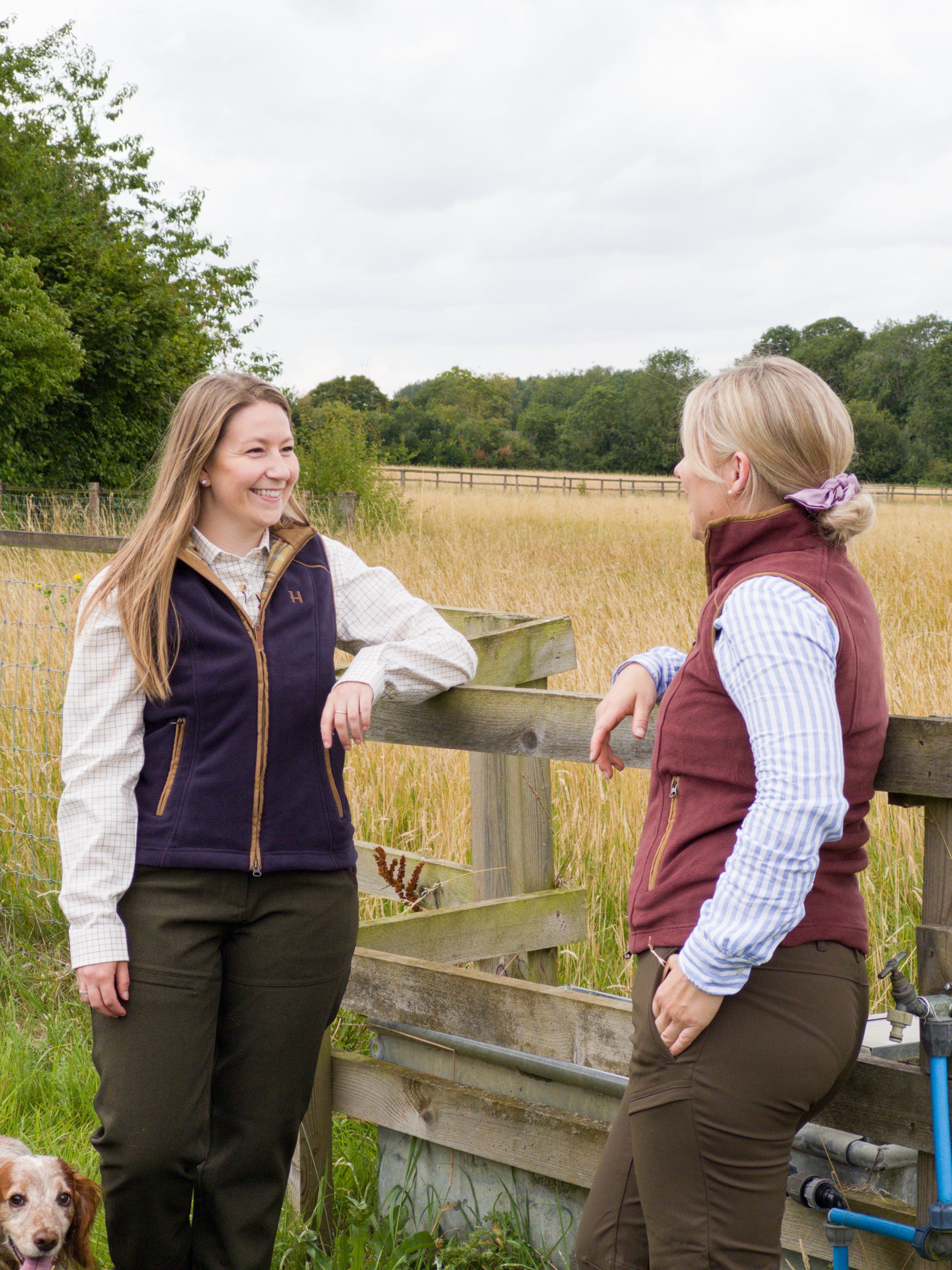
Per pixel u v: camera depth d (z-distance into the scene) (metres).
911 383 96.88
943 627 9.26
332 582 2.11
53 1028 3.62
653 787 1.59
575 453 100.00
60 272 20.64
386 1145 2.61
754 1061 1.43
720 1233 1.45
